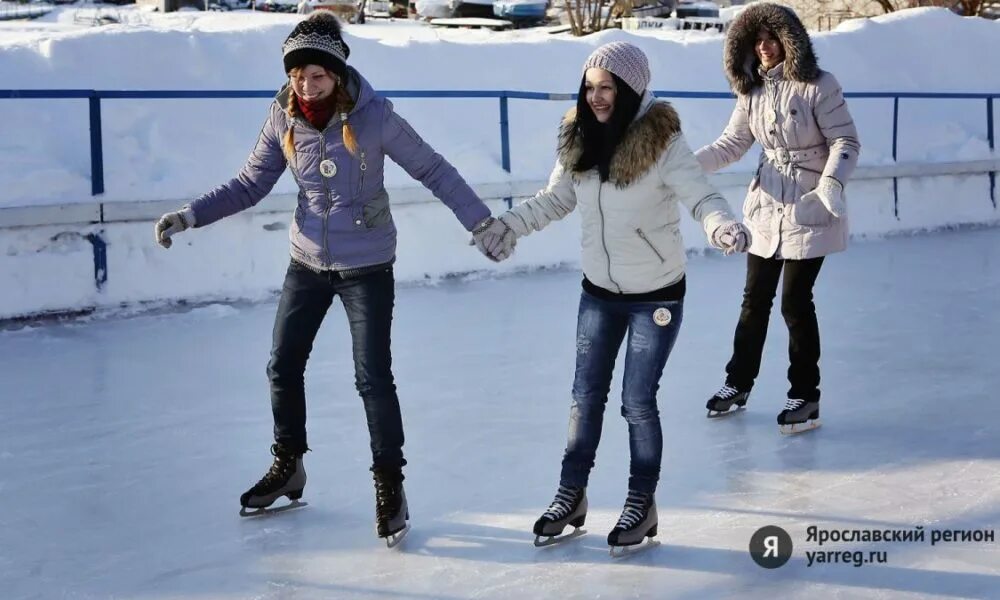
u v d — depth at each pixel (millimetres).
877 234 10117
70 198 6672
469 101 9258
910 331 6406
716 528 3566
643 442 3369
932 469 4148
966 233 10367
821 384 5340
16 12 24578
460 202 3451
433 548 3410
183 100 7934
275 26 9336
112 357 5695
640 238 3258
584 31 20906
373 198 3412
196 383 5258
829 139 4383
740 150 4715
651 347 3316
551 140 9258
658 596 3061
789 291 4547
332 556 3355
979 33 13641
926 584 3131
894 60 12938
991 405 4992
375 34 18703
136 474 4082
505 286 7605
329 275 3438
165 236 3453
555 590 3102
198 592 3109
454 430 4609
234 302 6969
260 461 4234
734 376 4848
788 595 3062
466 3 25047
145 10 26203
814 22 18969
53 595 3092
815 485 3979
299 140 3365
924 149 11492
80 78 8047
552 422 4730
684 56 11414
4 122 7250
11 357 5660
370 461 4230
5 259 6363
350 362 5664
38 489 3924
